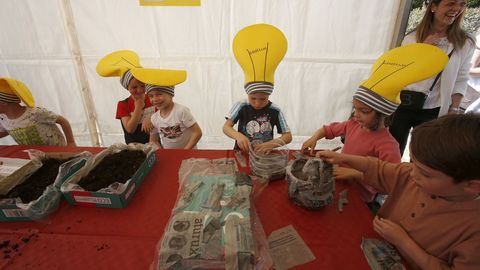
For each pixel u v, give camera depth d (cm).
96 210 81
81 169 89
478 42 185
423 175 58
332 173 82
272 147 109
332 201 79
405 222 70
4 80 128
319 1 180
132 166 94
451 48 153
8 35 197
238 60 120
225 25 191
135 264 62
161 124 154
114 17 191
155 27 194
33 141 149
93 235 71
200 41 197
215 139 235
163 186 92
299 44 194
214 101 219
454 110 170
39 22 192
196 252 57
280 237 69
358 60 196
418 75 87
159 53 203
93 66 209
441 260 60
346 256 63
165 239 61
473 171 50
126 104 179
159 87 140
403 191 76
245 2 183
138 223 75
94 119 231
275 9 184
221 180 87
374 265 61
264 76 115
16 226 75
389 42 188
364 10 181
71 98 220
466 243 56
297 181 78
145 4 186
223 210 71
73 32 197
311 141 124
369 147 110
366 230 71
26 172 91
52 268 61
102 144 243
